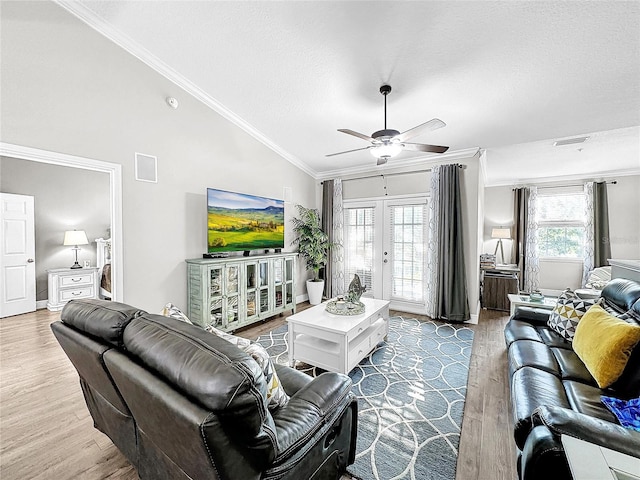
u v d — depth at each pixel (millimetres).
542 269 6254
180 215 3488
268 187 4691
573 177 5949
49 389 2357
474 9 1977
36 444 1766
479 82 2732
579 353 1908
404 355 3100
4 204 4227
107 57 2822
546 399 1481
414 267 4805
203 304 3369
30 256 4469
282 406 1277
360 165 5328
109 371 1176
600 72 2471
